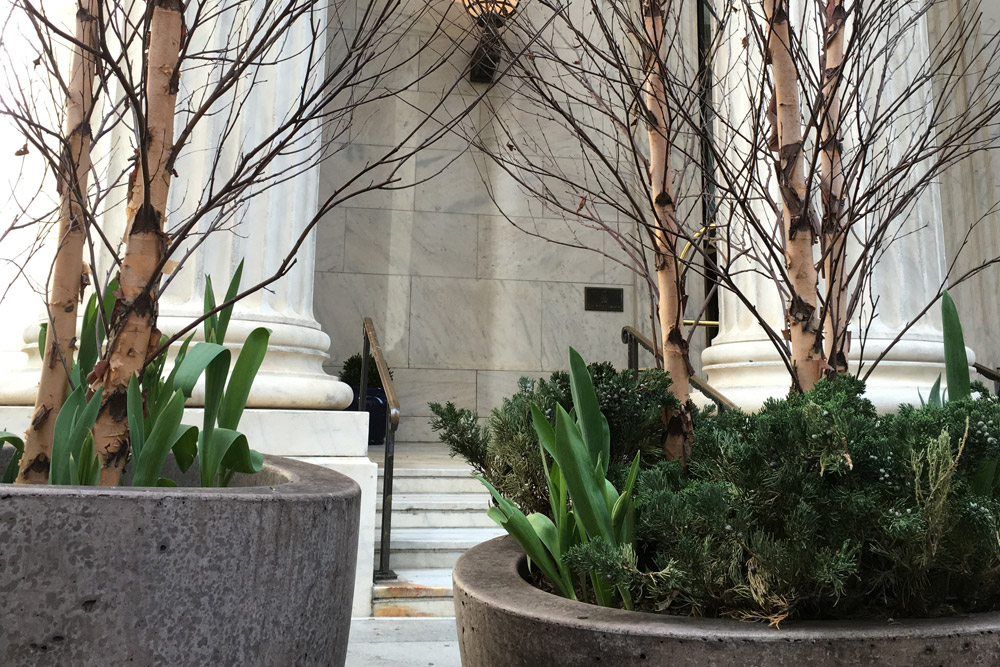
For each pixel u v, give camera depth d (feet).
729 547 3.96
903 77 15.25
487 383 29.40
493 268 30.04
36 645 3.26
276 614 3.90
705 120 8.19
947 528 3.61
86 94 5.68
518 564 5.24
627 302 30.53
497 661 3.96
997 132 26.13
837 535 3.79
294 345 14.82
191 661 3.55
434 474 18.52
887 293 15.80
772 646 3.27
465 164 29.94
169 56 5.30
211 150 13.99
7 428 13.12
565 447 4.53
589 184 28.12
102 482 4.70
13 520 3.30
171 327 13.30
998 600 4.02
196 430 5.77
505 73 7.23
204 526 3.66
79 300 5.77
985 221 26.12
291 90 15.14
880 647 3.26
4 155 17.79
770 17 6.52
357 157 29.37
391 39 28.84
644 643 3.43
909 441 3.86
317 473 5.74
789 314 6.11
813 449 3.88
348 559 4.66
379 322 29.01
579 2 20.54
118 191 13.85
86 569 3.38
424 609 12.93
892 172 6.91
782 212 6.95
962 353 5.16
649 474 4.57
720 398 14.44
